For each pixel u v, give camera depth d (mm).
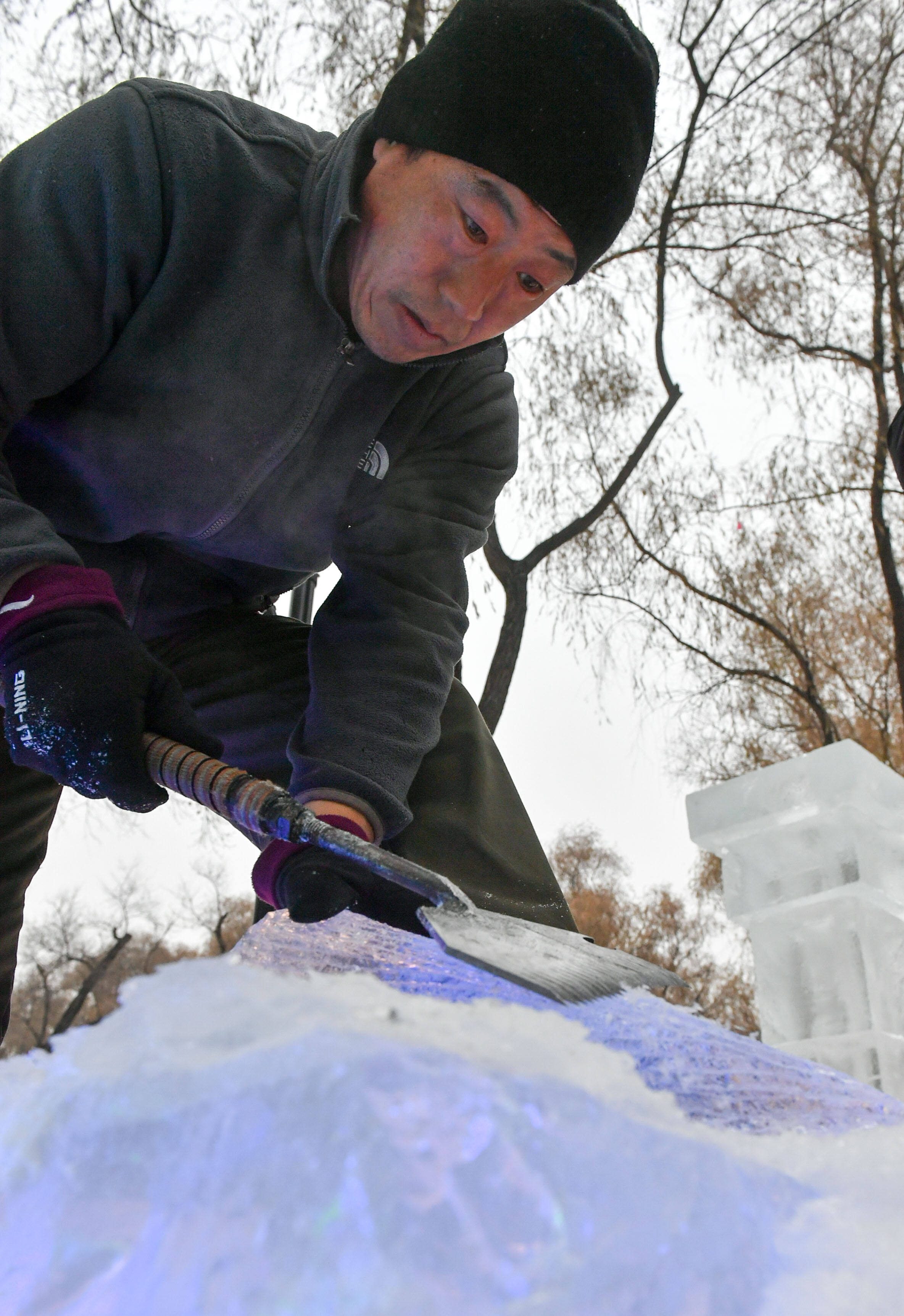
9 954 1710
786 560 8305
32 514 1289
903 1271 617
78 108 1398
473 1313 491
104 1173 569
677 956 9953
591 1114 570
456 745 1596
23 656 1201
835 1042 2537
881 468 8344
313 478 1578
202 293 1407
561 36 1255
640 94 1313
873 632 8461
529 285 1368
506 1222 513
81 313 1354
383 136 1348
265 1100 549
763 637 8359
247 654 1734
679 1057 892
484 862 1441
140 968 10188
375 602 1574
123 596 1689
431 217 1294
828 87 8148
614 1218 538
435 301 1335
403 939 1072
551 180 1256
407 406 1596
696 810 2828
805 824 2639
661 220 8078
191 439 1481
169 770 1176
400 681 1506
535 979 839
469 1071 562
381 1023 624
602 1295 519
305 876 1219
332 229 1344
